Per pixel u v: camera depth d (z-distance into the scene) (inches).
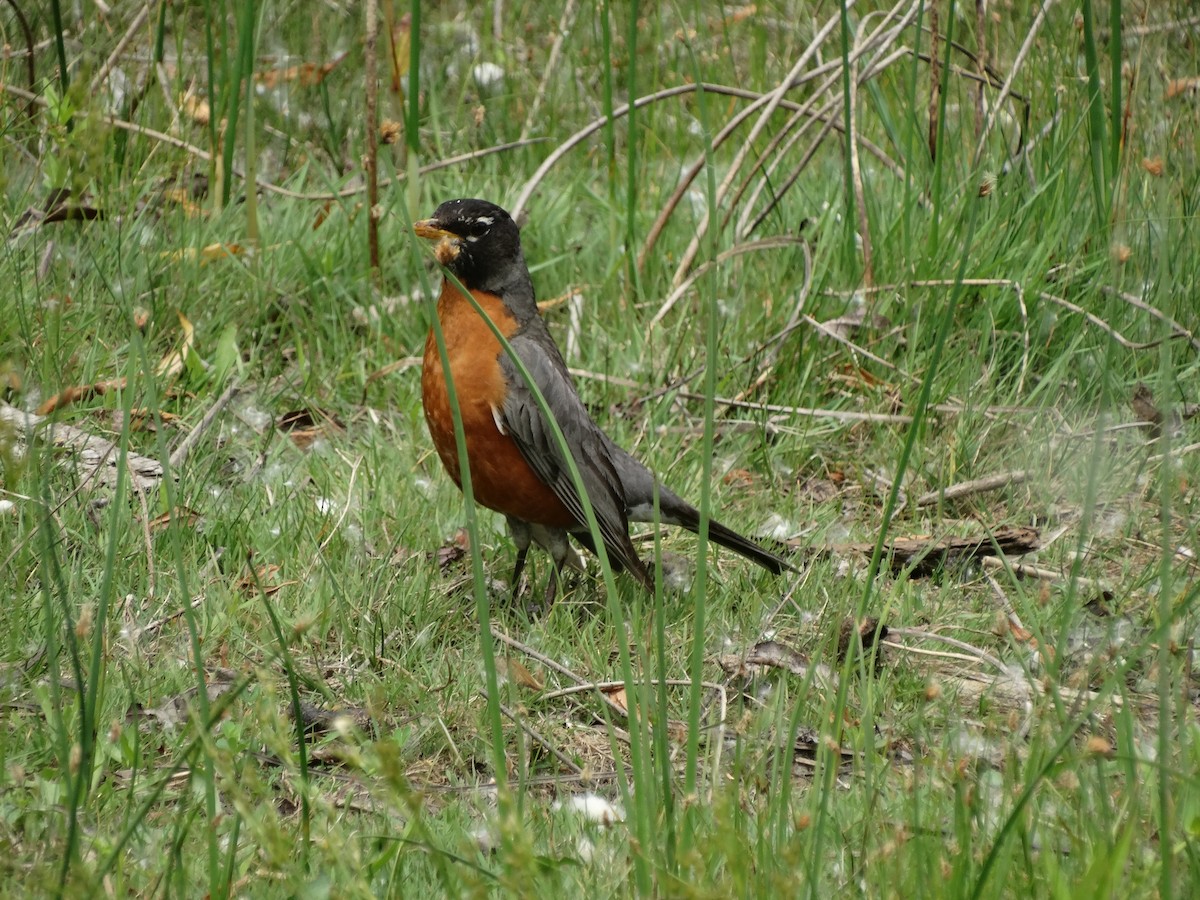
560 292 468.4
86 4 526.3
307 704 267.3
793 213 491.2
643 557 353.7
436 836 221.1
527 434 323.0
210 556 306.2
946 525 366.9
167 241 431.2
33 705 246.5
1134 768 196.5
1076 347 416.2
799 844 183.2
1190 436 380.5
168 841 210.7
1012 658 298.7
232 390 367.2
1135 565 340.8
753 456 394.6
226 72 461.7
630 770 256.1
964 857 182.2
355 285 442.9
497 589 332.8
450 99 582.9
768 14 631.2
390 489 354.0
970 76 470.6
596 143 558.6
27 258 405.1
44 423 309.4
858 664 281.4
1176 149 452.4
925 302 429.7
